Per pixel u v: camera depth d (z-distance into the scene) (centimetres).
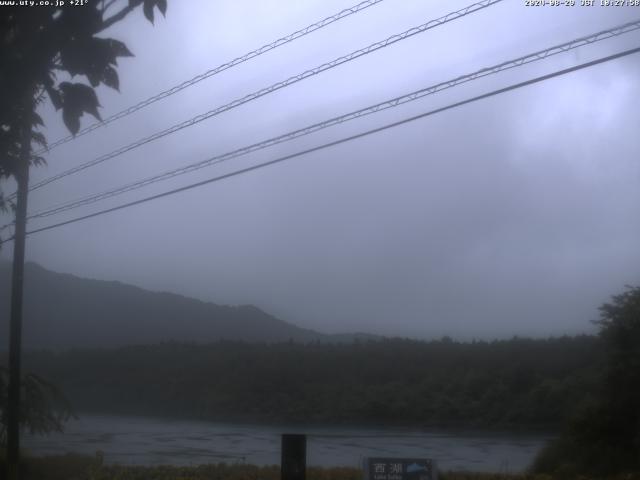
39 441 2638
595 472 1714
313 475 1484
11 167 568
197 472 1538
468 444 2603
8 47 420
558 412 3475
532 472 1761
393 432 3172
